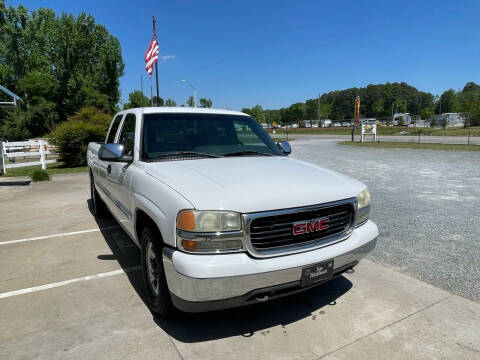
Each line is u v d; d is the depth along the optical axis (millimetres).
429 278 3682
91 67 49500
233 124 4227
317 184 2811
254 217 2363
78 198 8328
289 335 2715
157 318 2957
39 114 40750
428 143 25281
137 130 3670
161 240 2699
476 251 4422
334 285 3564
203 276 2236
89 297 3342
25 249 4707
